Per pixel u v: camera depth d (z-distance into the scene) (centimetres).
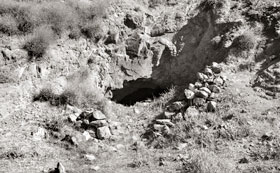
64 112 941
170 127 880
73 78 1073
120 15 1288
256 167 630
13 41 1040
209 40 1180
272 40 1058
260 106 869
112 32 1220
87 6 1236
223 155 704
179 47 1231
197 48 1201
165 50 1224
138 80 1191
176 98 1065
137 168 690
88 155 759
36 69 1027
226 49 1109
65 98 985
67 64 1097
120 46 1215
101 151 801
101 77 1137
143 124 960
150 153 773
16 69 994
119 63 1189
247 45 1068
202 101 919
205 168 632
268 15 1137
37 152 762
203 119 859
